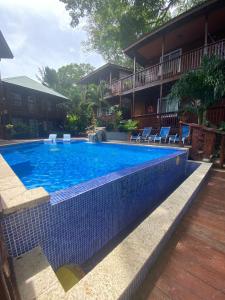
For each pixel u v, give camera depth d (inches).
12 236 49.8
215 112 299.3
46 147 344.8
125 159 243.3
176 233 73.4
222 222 82.6
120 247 53.7
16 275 42.4
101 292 38.9
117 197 93.0
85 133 569.3
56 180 154.6
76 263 70.8
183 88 257.6
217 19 309.9
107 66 589.3
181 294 46.9
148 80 422.6
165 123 386.9
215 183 138.9
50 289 38.9
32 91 580.4
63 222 63.7
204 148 200.8
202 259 59.2
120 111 510.3
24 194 57.1
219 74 223.9
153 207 130.4
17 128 506.0
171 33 356.2
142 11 599.5
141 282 49.6
